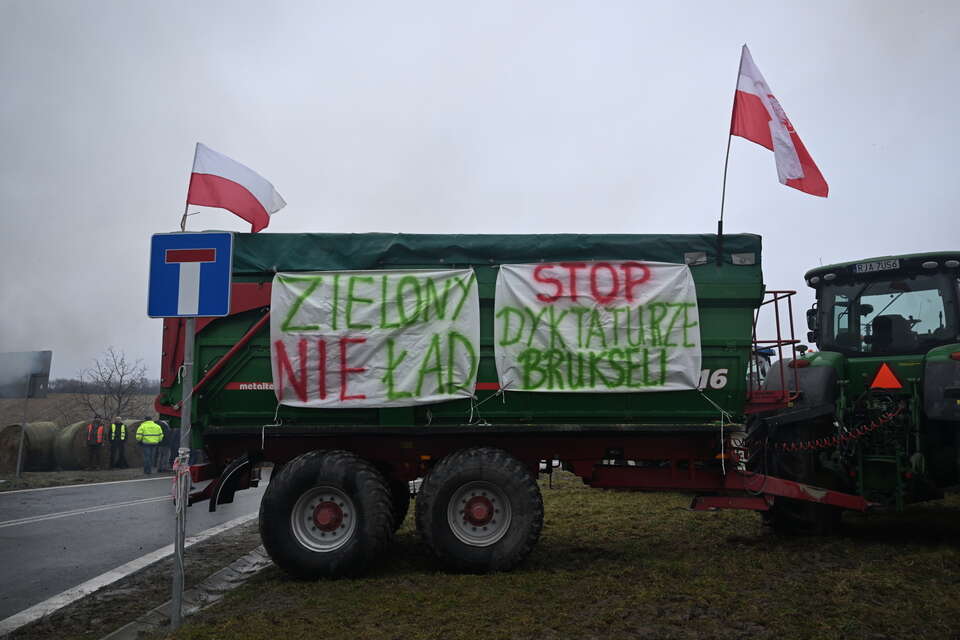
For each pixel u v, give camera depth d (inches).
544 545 295.0
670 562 253.4
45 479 666.2
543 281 266.1
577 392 261.6
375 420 264.8
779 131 301.7
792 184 301.0
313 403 260.5
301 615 197.9
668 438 271.9
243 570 280.7
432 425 262.8
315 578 242.8
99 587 252.7
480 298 267.0
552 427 260.8
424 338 263.3
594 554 275.7
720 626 181.3
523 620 187.6
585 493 462.0
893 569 238.7
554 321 263.7
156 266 201.5
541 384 261.6
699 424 264.2
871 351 330.0
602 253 269.6
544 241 269.9
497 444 269.7
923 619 183.9
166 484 629.3
